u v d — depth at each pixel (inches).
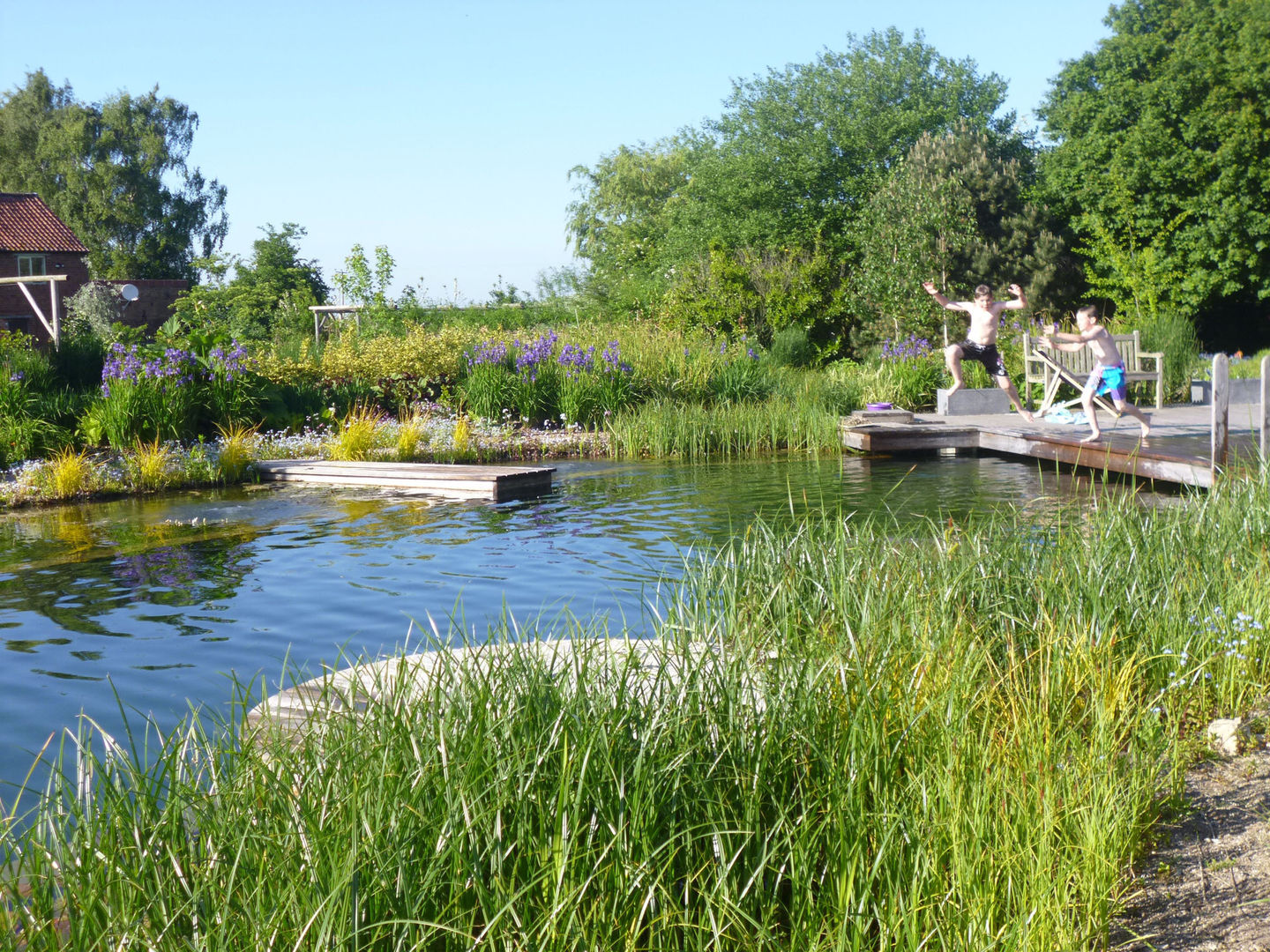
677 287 1195.3
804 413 699.4
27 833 114.0
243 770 118.6
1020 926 100.5
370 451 628.7
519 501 476.4
